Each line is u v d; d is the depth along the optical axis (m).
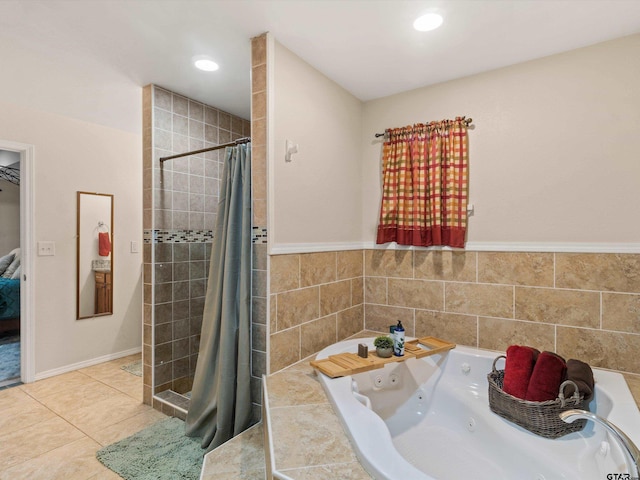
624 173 1.97
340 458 1.26
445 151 2.47
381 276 2.77
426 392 2.25
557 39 2.00
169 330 2.70
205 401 2.20
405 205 2.63
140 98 2.84
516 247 2.27
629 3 1.69
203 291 2.94
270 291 1.96
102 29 1.89
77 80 2.51
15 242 4.70
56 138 3.25
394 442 2.00
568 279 2.12
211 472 1.64
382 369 2.17
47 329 3.19
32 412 2.53
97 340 3.55
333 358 2.06
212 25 1.86
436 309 2.54
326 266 2.41
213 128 3.02
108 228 3.63
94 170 3.53
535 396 1.70
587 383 1.70
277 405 1.63
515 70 2.27
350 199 2.70
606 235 2.02
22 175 3.09
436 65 2.29
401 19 1.81
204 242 2.95
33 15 1.77
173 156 2.54
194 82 2.54
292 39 1.99
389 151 2.70
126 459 1.97
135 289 3.87
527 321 2.23
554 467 1.50
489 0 1.67
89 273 3.49
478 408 1.97
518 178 2.27
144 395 2.66
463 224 2.41
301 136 2.19
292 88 2.11
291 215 2.11
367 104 2.85
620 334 1.98
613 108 2.00
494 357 2.15
